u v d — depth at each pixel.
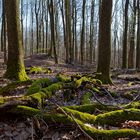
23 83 8.28
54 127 5.35
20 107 5.52
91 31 39.94
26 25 60.75
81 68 25.27
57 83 7.70
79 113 5.65
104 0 12.73
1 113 5.48
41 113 5.39
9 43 12.18
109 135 4.95
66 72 18.47
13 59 12.12
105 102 8.06
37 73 15.95
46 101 6.56
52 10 27.66
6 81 11.36
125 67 27.83
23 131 5.21
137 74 19.03
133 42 30.25
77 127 5.15
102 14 12.81
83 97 7.86
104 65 12.59
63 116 5.31
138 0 30.09
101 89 9.26
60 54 60.84
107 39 12.71
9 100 5.73
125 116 5.64
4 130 5.26
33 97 5.97
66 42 29.73
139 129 5.51
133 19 30.36
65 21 31.14
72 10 36.69
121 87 11.45
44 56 34.31
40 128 5.27
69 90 8.03
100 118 5.62
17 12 12.15
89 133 5.01
